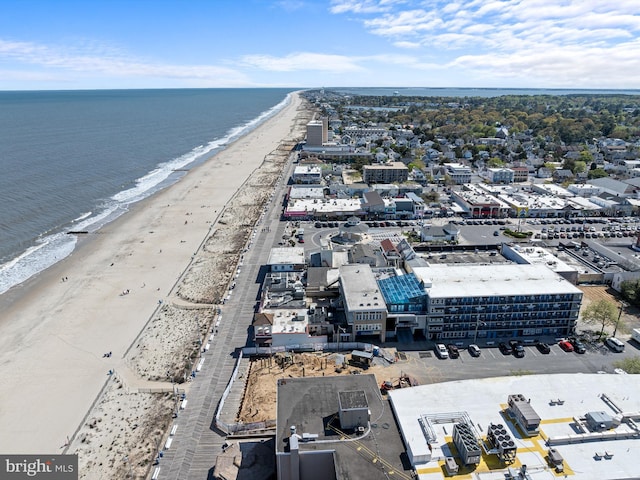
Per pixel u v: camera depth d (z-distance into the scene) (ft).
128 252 574.97
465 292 377.91
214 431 287.28
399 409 240.73
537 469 205.26
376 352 361.92
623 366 328.90
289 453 213.66
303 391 254.27
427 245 570.87
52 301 456.45
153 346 380.37
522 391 255.50
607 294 454.40
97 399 320.50
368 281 413.18
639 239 567.59
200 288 478.18
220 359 360.07
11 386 333.83
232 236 625.82
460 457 211.61
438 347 362.53
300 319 387.75
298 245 584.81
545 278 404.57
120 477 256.93
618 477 201.26
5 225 653.71
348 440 221.25
